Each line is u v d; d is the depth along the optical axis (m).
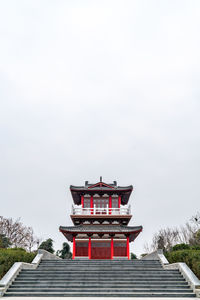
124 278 21.36
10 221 60.62
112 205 39.75
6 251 25.17
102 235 36.50
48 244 64.75
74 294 18.42
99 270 23.59
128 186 39.62
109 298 17.52
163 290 19.09
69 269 23.75
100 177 40.75
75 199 43.22
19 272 22.34
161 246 55.97
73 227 36.50
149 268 24.98
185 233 55.25
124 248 36.03
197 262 20.91
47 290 19.23
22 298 17.31
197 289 18.42
